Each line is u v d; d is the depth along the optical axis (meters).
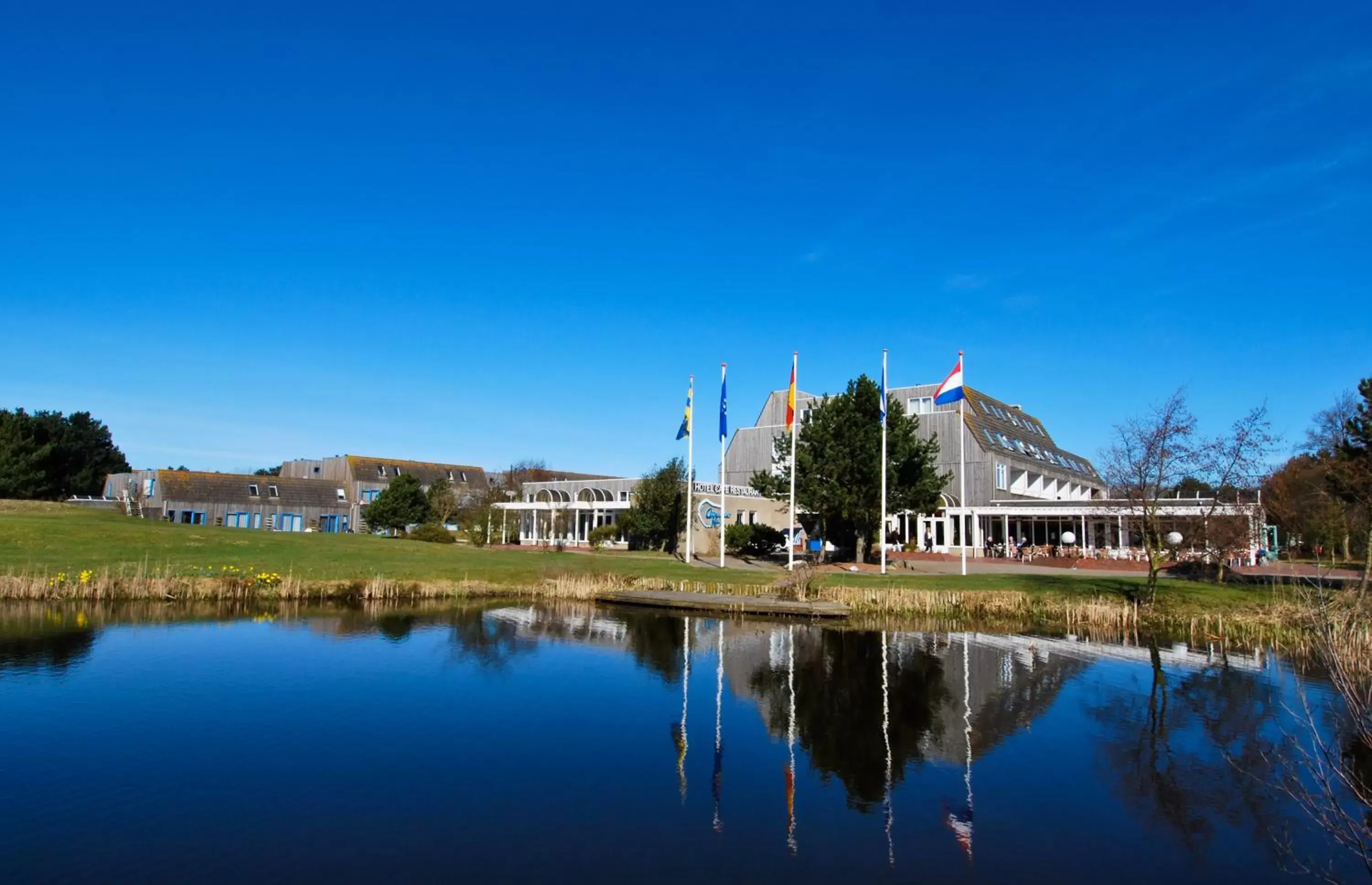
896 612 26.94
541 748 11.88
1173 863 8.55
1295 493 43.12
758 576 34.19
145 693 14.26
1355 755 12.18
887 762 11.65
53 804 9.34
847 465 36.28
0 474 59.59
